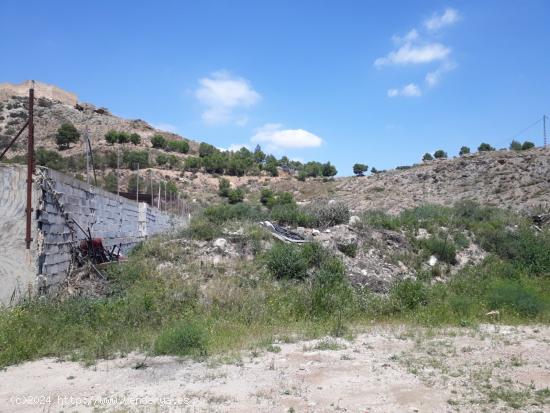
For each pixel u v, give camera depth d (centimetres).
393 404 557
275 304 1141
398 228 1983
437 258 1780
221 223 1866
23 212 1020
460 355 786
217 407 546
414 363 732
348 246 1677
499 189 5084
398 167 7475
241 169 7756
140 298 1047
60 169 4200
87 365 733
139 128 9294
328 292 1224
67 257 1190
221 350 809
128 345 836
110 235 1591
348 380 646
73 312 946
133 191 3747
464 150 7431
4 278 1005
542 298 1317
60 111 8444
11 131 6581
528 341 890
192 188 6281
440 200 5294
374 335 946
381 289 1445
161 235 1739
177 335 828
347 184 6875
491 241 1980
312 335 932
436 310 1187
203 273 1342
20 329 839
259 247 1559
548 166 5262
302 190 6944
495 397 579
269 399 572
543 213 2652
